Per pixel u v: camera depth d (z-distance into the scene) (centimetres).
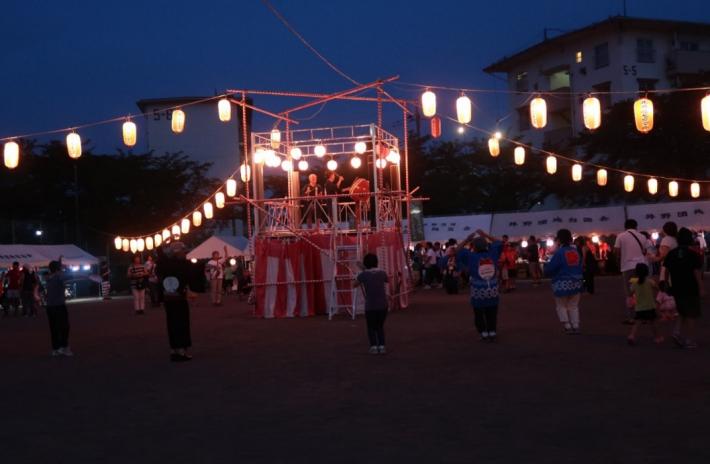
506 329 1413
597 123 1541
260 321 1847
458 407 750
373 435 651
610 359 1009
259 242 1964
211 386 930
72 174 4494
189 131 5766
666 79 4825
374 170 1927
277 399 831
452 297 2438
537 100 1642
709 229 3350
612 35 4784
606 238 3656
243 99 1961
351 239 1917
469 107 1656
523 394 800
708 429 627
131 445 650
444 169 4828
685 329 1093
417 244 3123
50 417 782
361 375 966
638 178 3850
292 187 2156
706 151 3722
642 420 665
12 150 1595
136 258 2398
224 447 629
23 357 1326
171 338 1170
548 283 3142
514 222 3719
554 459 555
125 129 1642
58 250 3628
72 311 2717
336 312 1861
